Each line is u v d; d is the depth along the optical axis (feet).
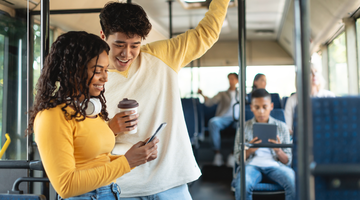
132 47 4.17
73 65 3.14
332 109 2.88
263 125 9.28
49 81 3.20
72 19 8.89
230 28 24.58
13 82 7.14
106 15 3.98
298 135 2.39
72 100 3.18
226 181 15.72
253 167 9.23
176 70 4.75
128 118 4.08
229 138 22.56
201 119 23.45
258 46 27.76
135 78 4.58
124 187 4.49
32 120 3.30
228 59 28.30
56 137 3.01
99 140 3.35
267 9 20.49
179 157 4.59
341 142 2.86
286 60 27.45
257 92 9.82
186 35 4.87
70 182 2.96
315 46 15.01
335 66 12.52
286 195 8.54
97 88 3.42
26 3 6.61
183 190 4.73
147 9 18.74
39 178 4.60
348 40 10.88
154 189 4.46
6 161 4.67
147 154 3.55
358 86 10.52
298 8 2.39
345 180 2.30
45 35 4.47
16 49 6.97
